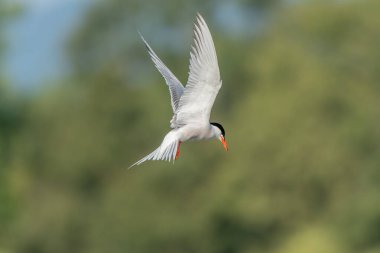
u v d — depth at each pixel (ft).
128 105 121.19
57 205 106.42
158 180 102.17
